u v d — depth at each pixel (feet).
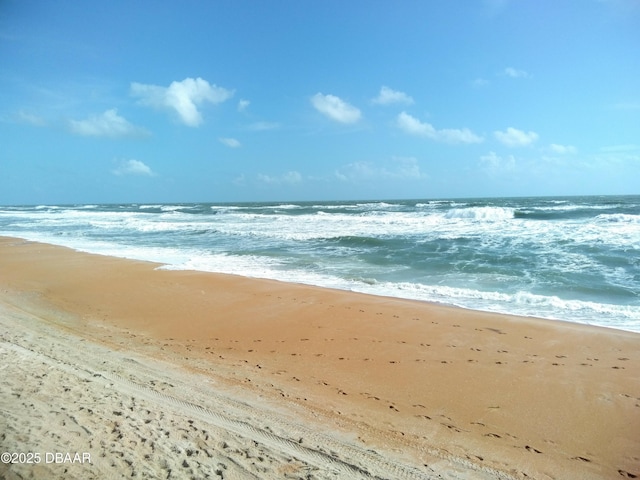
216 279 40.86
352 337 24.98
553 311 29.89
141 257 55.21
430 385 18.71
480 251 51.47
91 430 12.64
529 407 16.71
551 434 14.83
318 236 68.54
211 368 20.31
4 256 57.57
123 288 38.01
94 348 22.49
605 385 18.35
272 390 17.98
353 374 19.92
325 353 22.61
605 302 31.83
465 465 13.00
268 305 31.94
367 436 14.49
